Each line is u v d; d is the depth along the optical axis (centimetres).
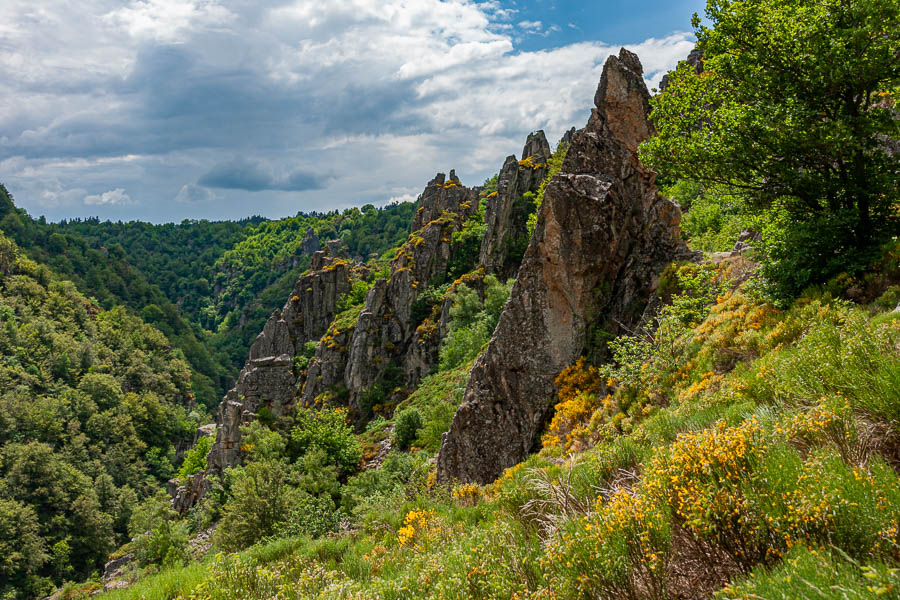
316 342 7894
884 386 425
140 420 10850
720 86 1304
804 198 1187
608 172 2102
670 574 384
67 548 6519
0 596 5731
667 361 1381
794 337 948
